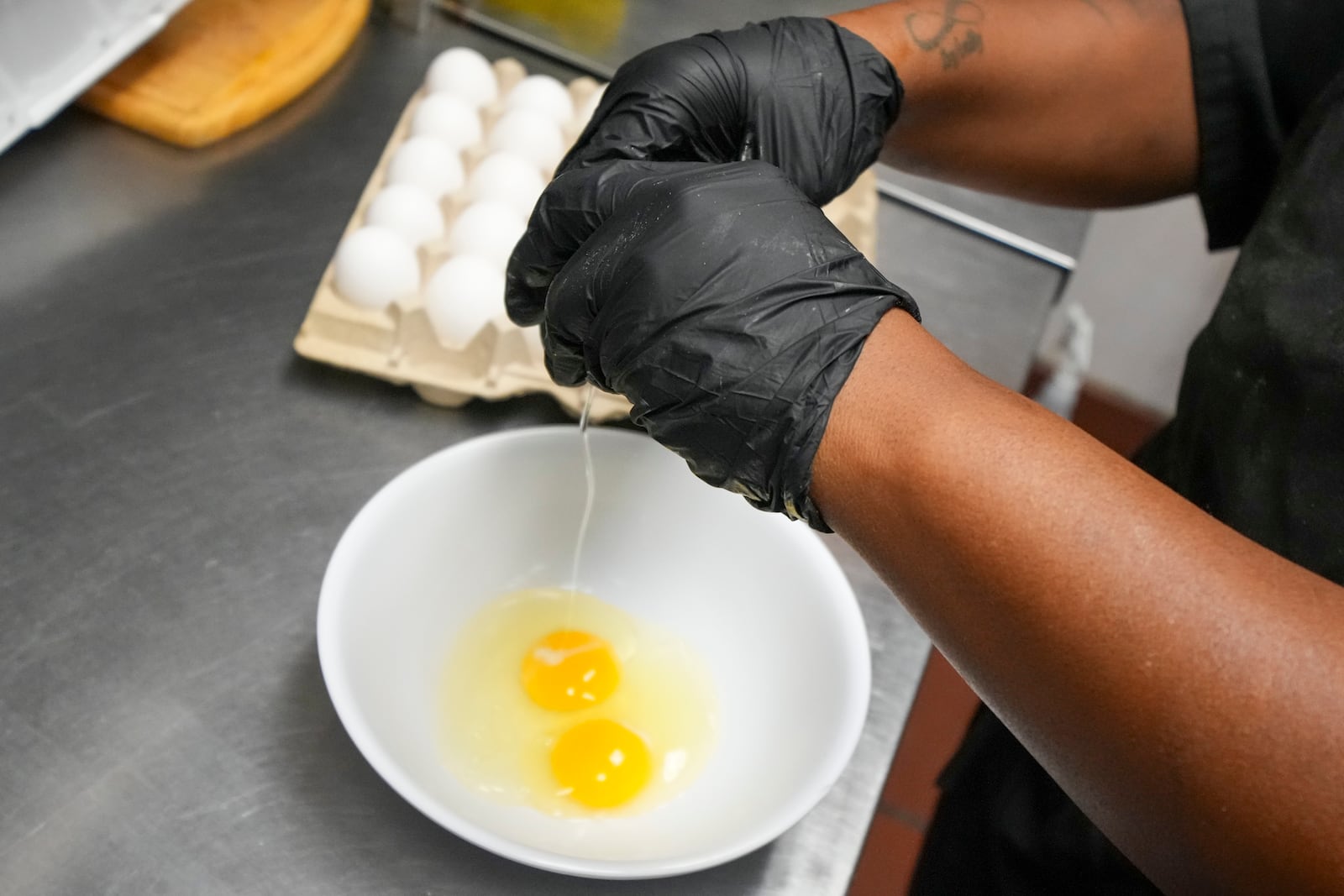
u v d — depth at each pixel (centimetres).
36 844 52
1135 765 41
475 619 61
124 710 56
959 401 44
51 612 59
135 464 65
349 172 82
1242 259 56
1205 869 41
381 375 68
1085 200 68
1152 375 144
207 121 80
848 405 45
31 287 71
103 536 62
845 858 56
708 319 47
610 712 60
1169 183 67
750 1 86
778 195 49
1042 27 62
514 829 54
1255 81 61
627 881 54
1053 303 84
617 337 48
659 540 62
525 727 59
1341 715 39
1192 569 41
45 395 67
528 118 78
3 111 73
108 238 75
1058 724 42
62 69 75
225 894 52
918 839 105
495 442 59
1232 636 40
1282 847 39
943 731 114
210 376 69
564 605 62
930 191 90
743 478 48
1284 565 41
